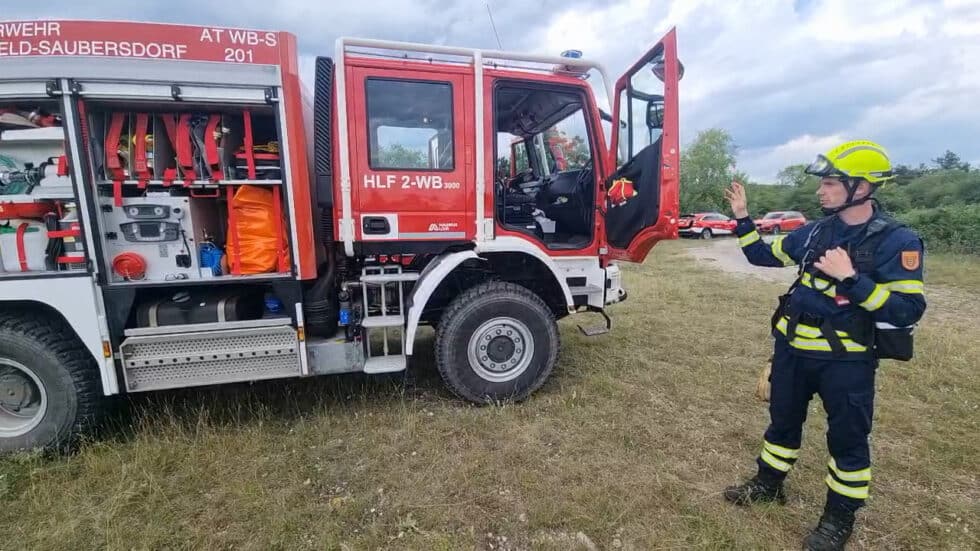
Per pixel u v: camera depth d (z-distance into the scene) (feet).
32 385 10.16
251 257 10.55
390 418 11.62
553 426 11.29
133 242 10.00
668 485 9.02
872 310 6.53
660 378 14.30
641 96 13.11
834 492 7.39
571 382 13.97
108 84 9.09
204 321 10.59
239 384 13.41
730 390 13.46
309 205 10.69
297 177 10.33
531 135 15.62
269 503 8.54
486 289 12.31
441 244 12.03
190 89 9.39
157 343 10.19
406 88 11.29
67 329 10.09
